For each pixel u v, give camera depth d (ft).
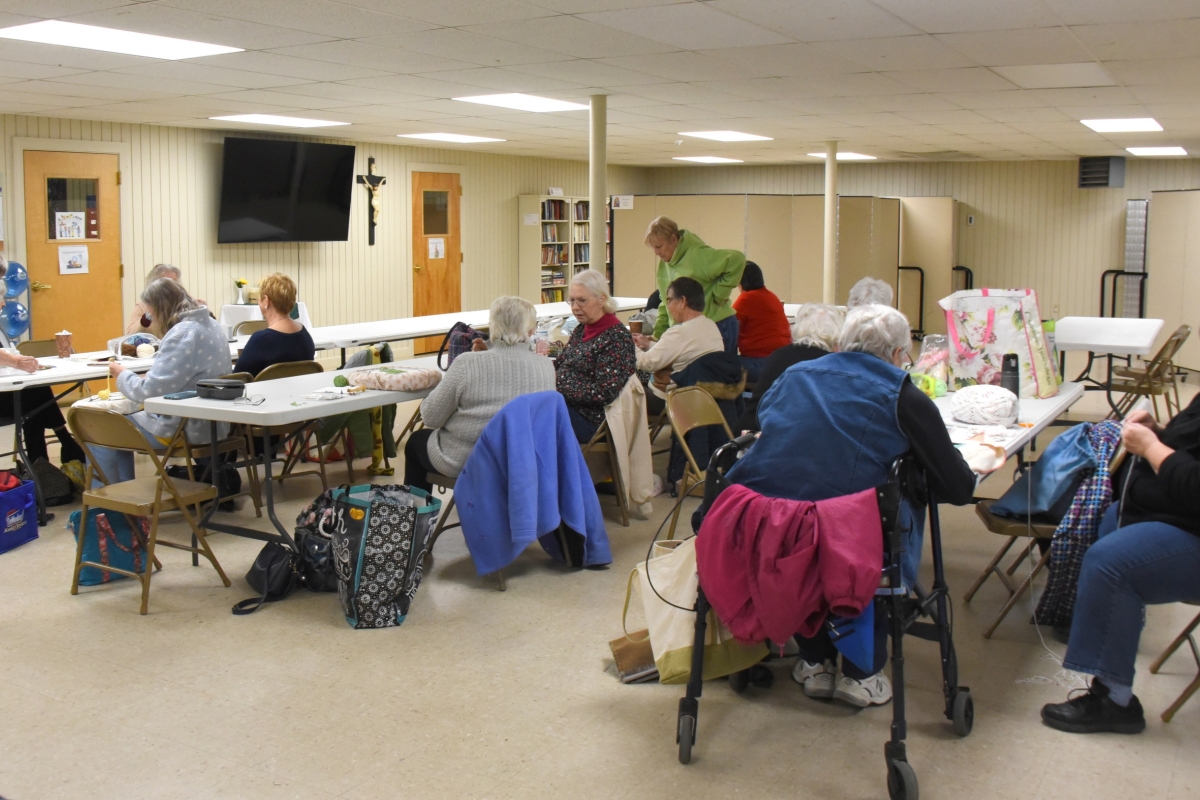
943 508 17.30
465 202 41.96
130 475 16.24
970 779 8.54
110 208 29.50
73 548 14.70
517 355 13.67
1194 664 10.89
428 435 14.47
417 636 11.63
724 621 8.59
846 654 8.55
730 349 19.25
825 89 22.71
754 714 9.75
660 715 9.74
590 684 10.41
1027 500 11.62
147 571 12.30
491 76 20.95
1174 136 32.91
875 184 49.32
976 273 47.62
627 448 15.83
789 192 51.13
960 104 25.07
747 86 22.35
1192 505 8.75
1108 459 10.93
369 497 12.76
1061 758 8.89
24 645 11.30
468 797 8.27
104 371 16.48
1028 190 45.88
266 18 15.24
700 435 17.25
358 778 8.56
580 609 12.50
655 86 22.43
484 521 12.76
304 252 35.45
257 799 8.24
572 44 17.39
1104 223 44.45
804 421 8.64
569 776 8.61
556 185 47.16
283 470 17.95
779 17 15.11
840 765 8.80
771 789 8.42
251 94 23.53
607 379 15.47
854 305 15.65
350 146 34.91
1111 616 9.15
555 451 13.10
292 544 13.11
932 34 16.29
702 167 52.95
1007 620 12.16
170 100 24.53
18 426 15.78
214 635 11.62
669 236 20.45
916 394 8.56
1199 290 34.35
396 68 19.92
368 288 38.01
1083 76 20.33
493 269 43.96
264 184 32.83
